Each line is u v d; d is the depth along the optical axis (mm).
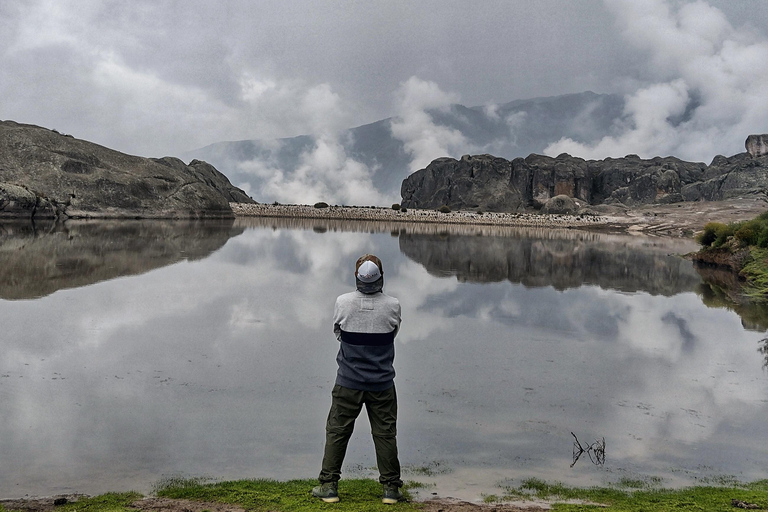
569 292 21375
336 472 5793
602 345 13250
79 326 13141
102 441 7160
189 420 7941
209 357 11133
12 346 11273
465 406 8906
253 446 7156
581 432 8031
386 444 5801
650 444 7680
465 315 16328
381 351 5750
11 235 33969
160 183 68500
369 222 80438
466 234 59188
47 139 62250
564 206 117812
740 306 19297
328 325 14359
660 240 59781
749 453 7469
